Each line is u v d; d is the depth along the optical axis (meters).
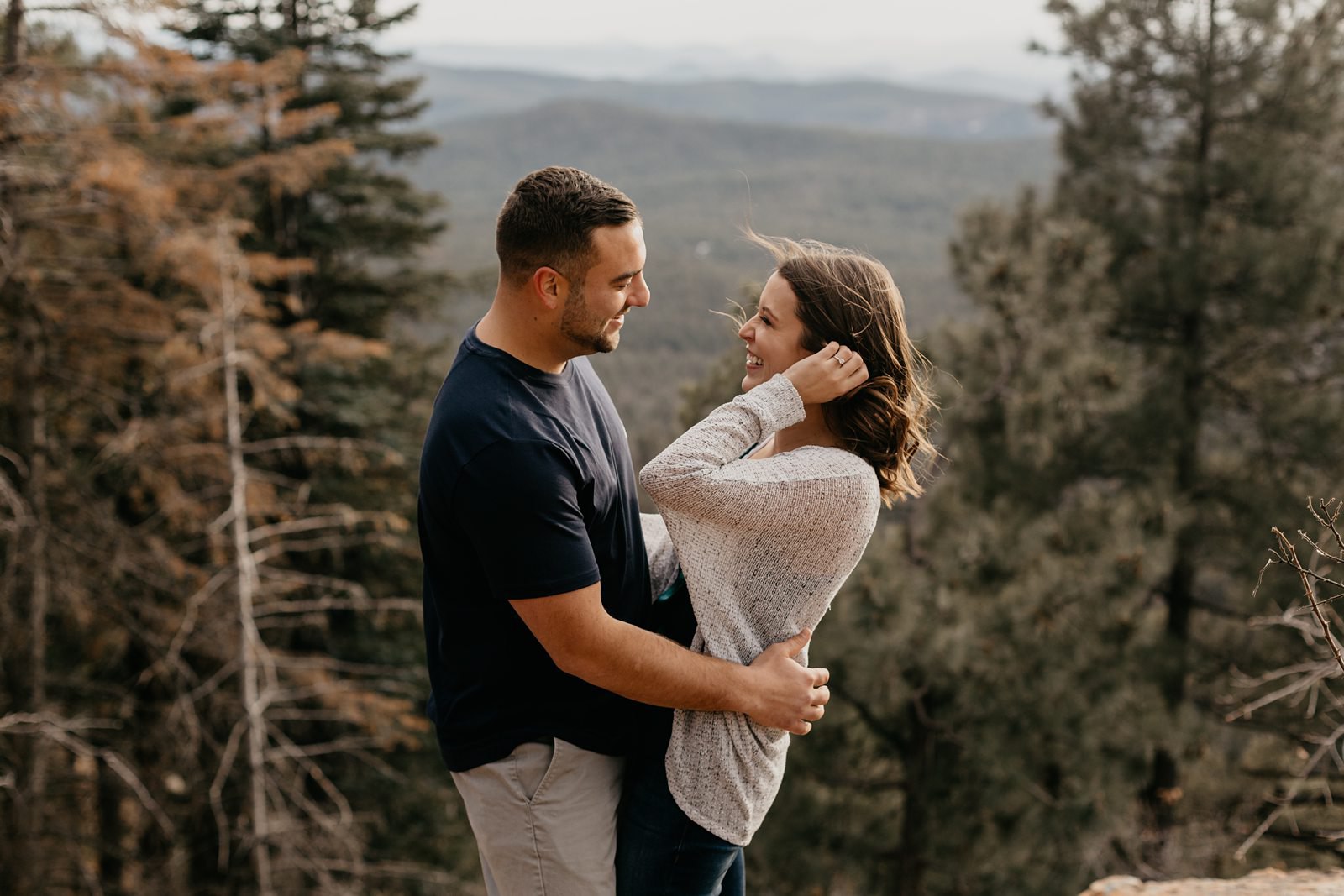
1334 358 10.97
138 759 10.41
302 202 13.09
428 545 2.14
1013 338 10.16
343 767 11.98
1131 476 10.80
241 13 12.62
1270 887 3.65
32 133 7.75
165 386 9.08
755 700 2.09
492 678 2.15
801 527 2.10
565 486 1.97
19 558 8.23
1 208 7.79
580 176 2.00
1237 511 10.69
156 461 8.96
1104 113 12.05
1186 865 8.97
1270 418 10.77
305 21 12.98
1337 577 7.58
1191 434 10.73
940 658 8.32
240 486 7.95
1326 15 10.90
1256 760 9.76
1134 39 11.58
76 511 9.02
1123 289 11.24
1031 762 8.88
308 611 11.67
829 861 9.18
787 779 9.49
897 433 2.23
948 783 9.30
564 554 1.95
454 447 1.98
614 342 2.07
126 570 9.18
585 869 2.18
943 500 9.98
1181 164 11.59
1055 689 8.38
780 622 2.18
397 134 13.55
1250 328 11.29
